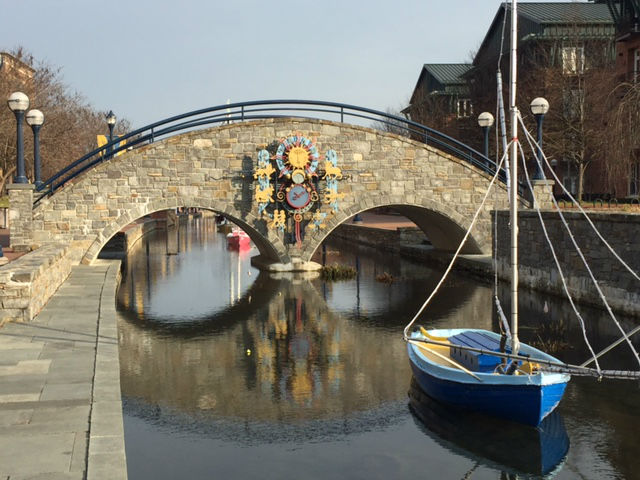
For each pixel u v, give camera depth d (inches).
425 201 1317.7
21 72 2017.7
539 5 2367.1
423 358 535.2
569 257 931.3
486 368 507.8
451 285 1173.7
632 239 776.9
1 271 640.4
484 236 1349.7
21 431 351.9
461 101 2731.3
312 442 455.5
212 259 1690.5
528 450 439.8
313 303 1013.2
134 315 922.1
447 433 470.9
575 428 475.5
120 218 1189.7
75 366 479.5
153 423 488.7
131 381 594.9
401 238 1806.1
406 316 902.4
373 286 1179.3
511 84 488.4
